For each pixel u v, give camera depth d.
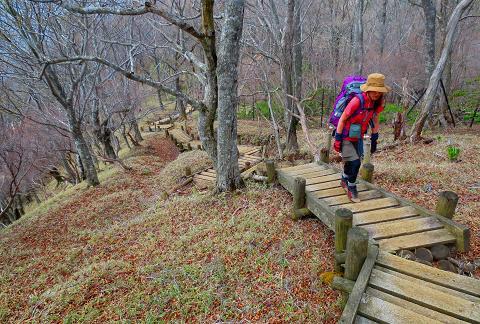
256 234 5.19
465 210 5.11
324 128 17.73
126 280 4.76
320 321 3.41
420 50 20.16
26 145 13.05
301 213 5.39
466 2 9.75
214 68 6.63
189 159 14.18
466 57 19.86
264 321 3.56
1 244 8.41
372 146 4.95
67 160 19.64
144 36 14.80
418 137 10.75
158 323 3.79
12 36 9.03
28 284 5.79
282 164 10.48
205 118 7.07
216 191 7.27
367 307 2.97
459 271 3.71
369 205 4.84
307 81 19.20
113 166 16.20
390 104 20.17
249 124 20.06
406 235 3.99
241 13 5.95
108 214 9.23
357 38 17.30
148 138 23.30
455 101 17.94
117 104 15.61
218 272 4.48
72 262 6.23
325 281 3.92
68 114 11.44
